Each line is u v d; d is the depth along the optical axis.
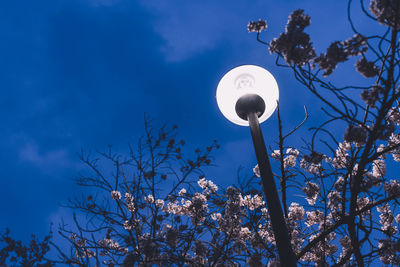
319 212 5.88
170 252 4.63
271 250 5.01
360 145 3.90
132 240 4.73
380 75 3.08
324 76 3.09
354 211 3.79
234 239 5.20
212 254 4.94
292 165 5.80
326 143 3.93
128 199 5.29
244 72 4.27
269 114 4.20
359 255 3.86
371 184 4.27
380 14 2.89
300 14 3.19
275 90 4.23
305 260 5.62
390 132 3.79
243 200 5.65
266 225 5.36
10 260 4.68
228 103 4.26
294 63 3.08
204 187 5.84
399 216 5.39
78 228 4.51
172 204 6.00
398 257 4.46
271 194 3.24
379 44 2.94
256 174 5.63
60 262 4.45
